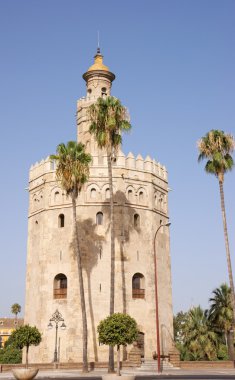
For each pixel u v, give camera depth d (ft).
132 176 175.94
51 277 165.07
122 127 138.00
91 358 152.87
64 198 171.32
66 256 164.55
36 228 179.32
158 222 180.24
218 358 190.39
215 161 149.59
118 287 160.66
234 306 138.31
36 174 185.98
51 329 159.63
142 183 177.68
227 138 151.02
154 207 179.01
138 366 145.07
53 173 176.55
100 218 168.76
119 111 137.69
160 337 165.58
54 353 155.94
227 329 183.93
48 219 172.14
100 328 112.37
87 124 195.21
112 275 128.88
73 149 138.92
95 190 170.40
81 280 135.23
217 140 150.51
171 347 168.76
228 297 187.93
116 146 138.51
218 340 194.70
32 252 178.50
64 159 137.28
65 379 101.81
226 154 151.74
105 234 166.20
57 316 150.20
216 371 135.85
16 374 89.25
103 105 138.82
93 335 155.12
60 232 168.45
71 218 168.14
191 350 193.26
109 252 164.35
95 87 201.98
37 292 168.45
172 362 151.53
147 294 166.09
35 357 162.50
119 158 175.63
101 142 136.46
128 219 170.09
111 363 121.90
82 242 163.63
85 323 131.34
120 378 83.66
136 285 168.25
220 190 148.66
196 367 151.53
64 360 153.99
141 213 174.29
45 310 162.71
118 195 170.71
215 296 193.77
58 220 170.71
